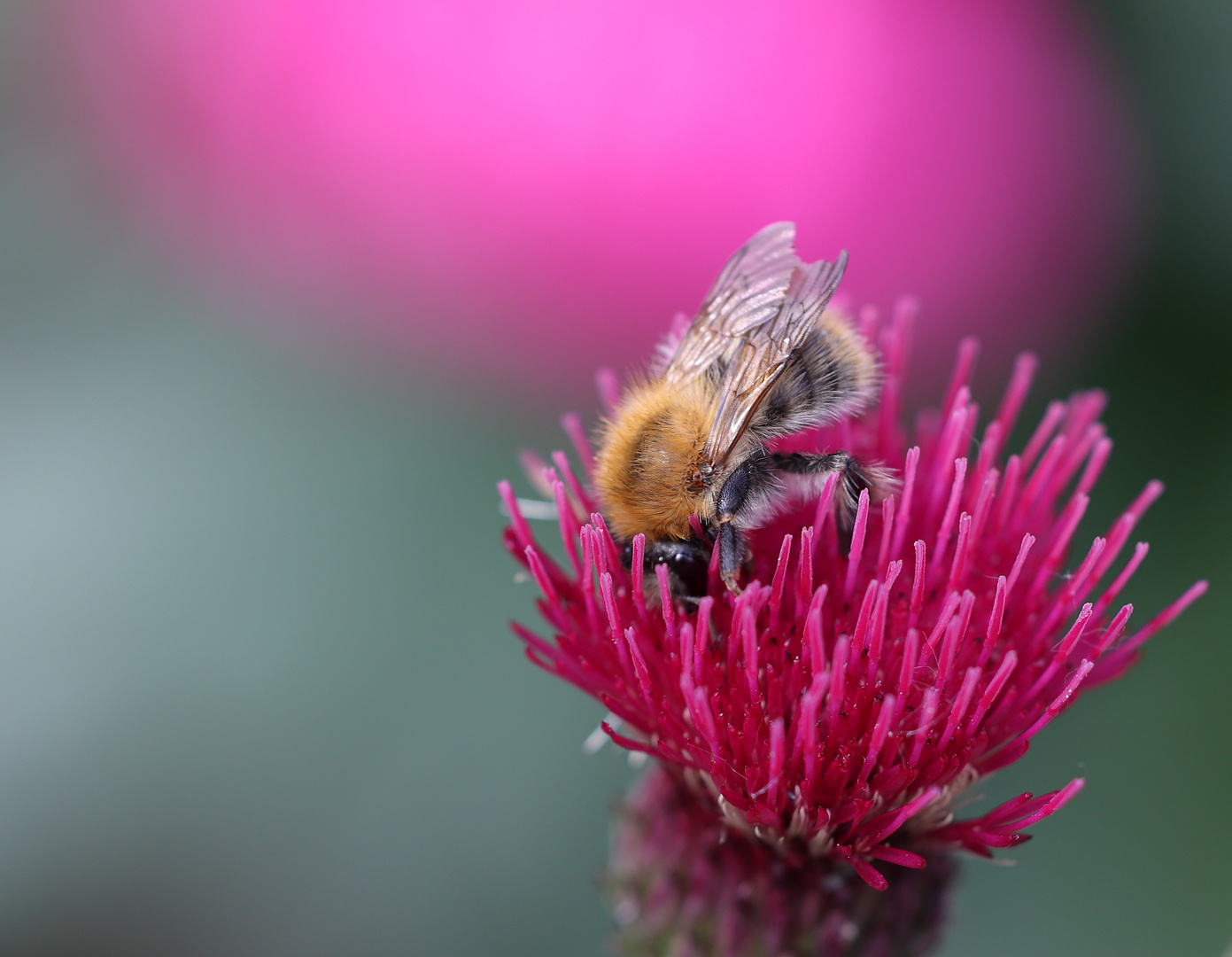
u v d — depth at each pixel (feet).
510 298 0.52
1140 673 0.53
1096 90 0.52
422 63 0.51
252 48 0.51
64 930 0.53
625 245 0.51
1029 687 0.45
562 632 0.46
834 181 0.51
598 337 0.52
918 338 0.52
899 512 0.46
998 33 0.51
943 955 0.53
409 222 0.51
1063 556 0.46
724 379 0.47
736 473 0.46
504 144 0.51
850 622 0.46
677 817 0.48
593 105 0.50
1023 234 0.51
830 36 0.51
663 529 0.47
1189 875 0.53
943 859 0.47
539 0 0.50
